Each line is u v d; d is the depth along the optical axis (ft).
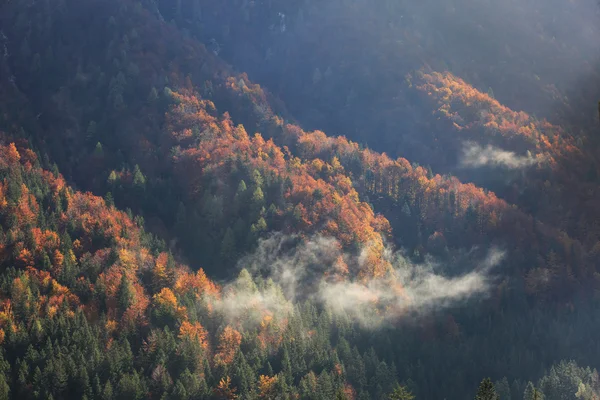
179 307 542.98
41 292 533.96
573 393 542.16
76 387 468.75
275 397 492.95
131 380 472.44
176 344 512.22
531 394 464.24
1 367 466.70
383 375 542.98
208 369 507.71
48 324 502.79
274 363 527.81
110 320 523.29
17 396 458.50
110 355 489.67
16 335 489.67
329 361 535.60
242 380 498.69
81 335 497.87
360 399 515.50
